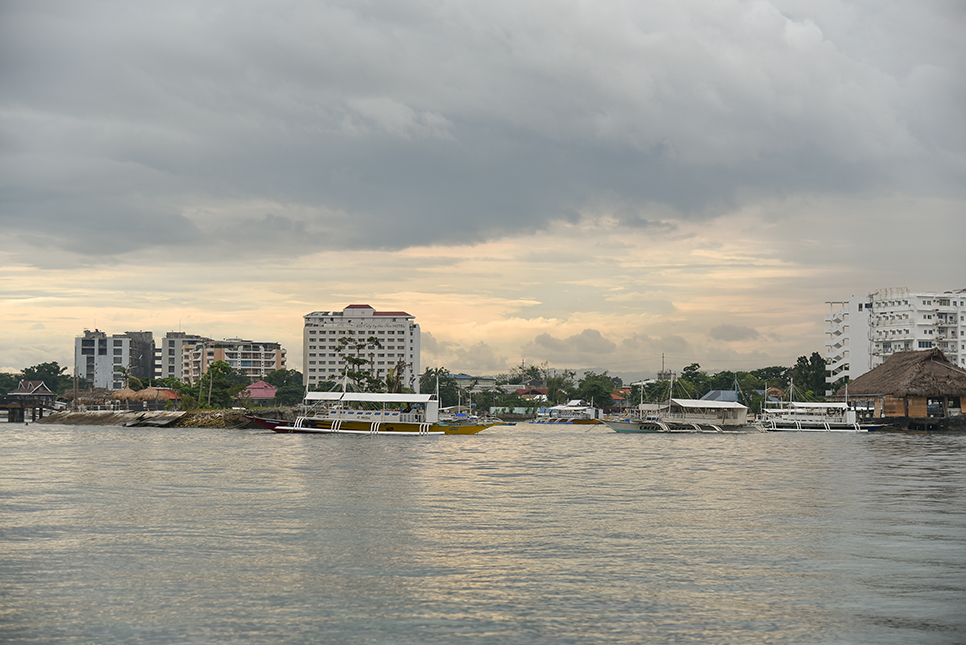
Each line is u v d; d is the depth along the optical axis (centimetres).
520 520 3797
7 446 9306
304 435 12594
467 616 2311
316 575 2734
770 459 7838
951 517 3912
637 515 3959
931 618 2306
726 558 2995
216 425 15888
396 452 8569
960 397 16088
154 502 4338
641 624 2248
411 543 3241
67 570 2797
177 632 2181
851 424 15700
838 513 4038
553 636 2155
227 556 3006
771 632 2192
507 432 16038
